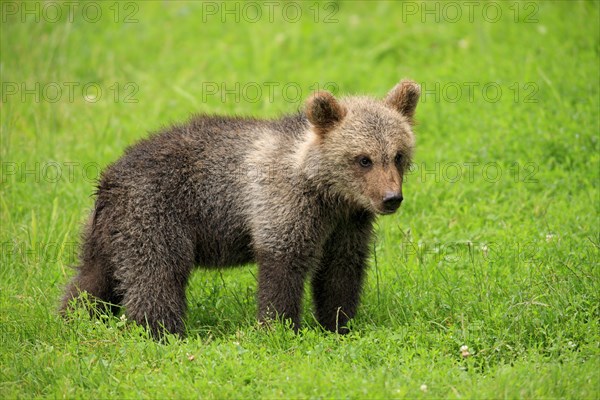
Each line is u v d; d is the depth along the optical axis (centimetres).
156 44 2242
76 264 1329
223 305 1266
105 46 2230
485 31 2064
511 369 999
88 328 1127
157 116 1906
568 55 1911
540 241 1350
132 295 1176
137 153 1227
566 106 1741
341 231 1216
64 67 2061
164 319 1177
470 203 1558
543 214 1472
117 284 1210
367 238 1232
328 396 946
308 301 1316
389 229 1460
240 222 1223
